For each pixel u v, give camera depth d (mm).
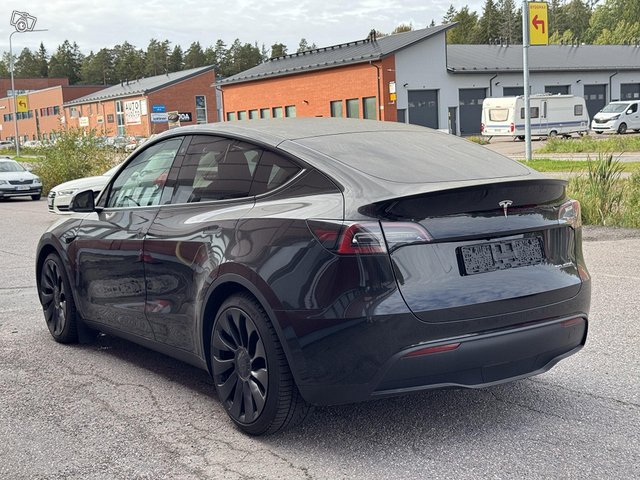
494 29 167875
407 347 3309
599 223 11398
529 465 3367
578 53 61094
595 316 6023
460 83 50844
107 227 4996
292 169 3848
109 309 5031
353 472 3367
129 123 80812
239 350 3826
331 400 3439
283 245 3562
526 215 3639
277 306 3508
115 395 4562
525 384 4504
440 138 4441
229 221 3930
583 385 4441
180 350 4355
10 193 24391
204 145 4461
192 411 4246
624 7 142500
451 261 3420
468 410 4098
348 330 3326
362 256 3312
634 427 3777
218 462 3533
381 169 3707
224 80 57250
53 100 99688
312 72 50062
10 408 4387
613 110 45438
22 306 7281
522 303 3527
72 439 3887
